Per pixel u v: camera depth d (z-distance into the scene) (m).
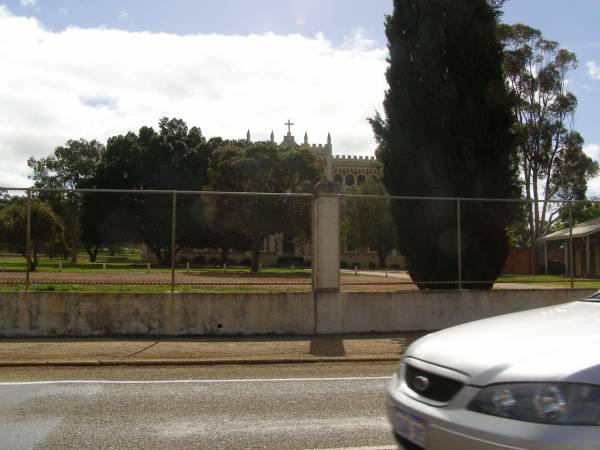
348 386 7.35
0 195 11.23
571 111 43.41
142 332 11.12
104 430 5.35
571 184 44.75
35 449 4.79
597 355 3.07
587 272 25.70
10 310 10.89
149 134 53.34
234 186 38.94
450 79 14.51
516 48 42.31
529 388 2.97
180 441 5.02
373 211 13.44
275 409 6.14
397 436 3.59
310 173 38.72
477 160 14.24
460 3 14.78
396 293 11.99
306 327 11.55
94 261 16.70
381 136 15.37
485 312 12.36
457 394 3.22
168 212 29.20
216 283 11.70
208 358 9.17
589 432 2.73
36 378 7.80
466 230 13.67
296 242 17.91
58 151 60.09
